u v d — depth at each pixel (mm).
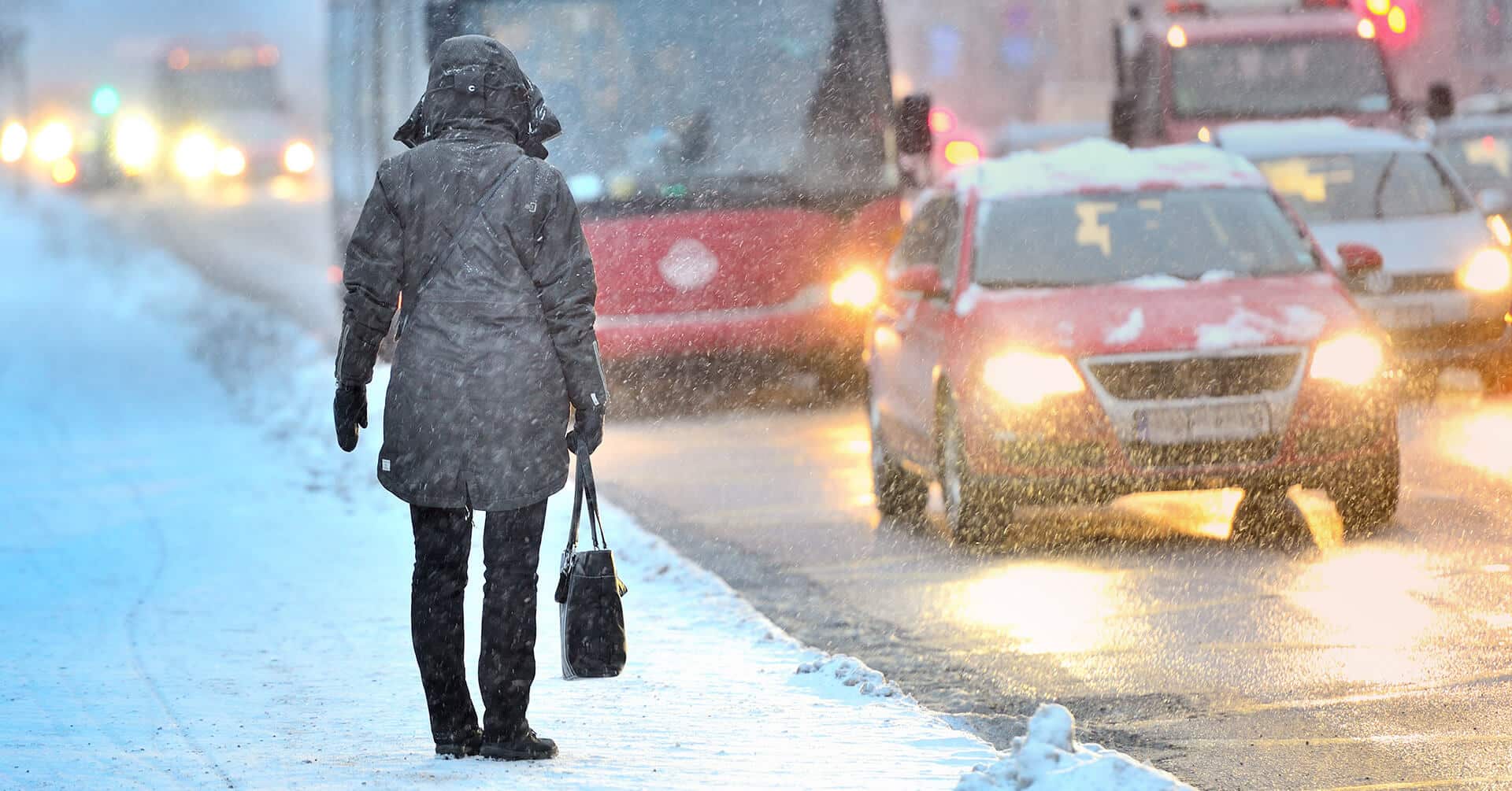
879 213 54500
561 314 17672
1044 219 35031
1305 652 23156
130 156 189000
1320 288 32594
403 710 20656
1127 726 20344
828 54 54500
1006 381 30984
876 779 17375
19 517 36406
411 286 17750
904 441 34812
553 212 17672
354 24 64000
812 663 22234
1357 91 63594
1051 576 28734
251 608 27172
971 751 18469
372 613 26688
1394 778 18062
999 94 177875
